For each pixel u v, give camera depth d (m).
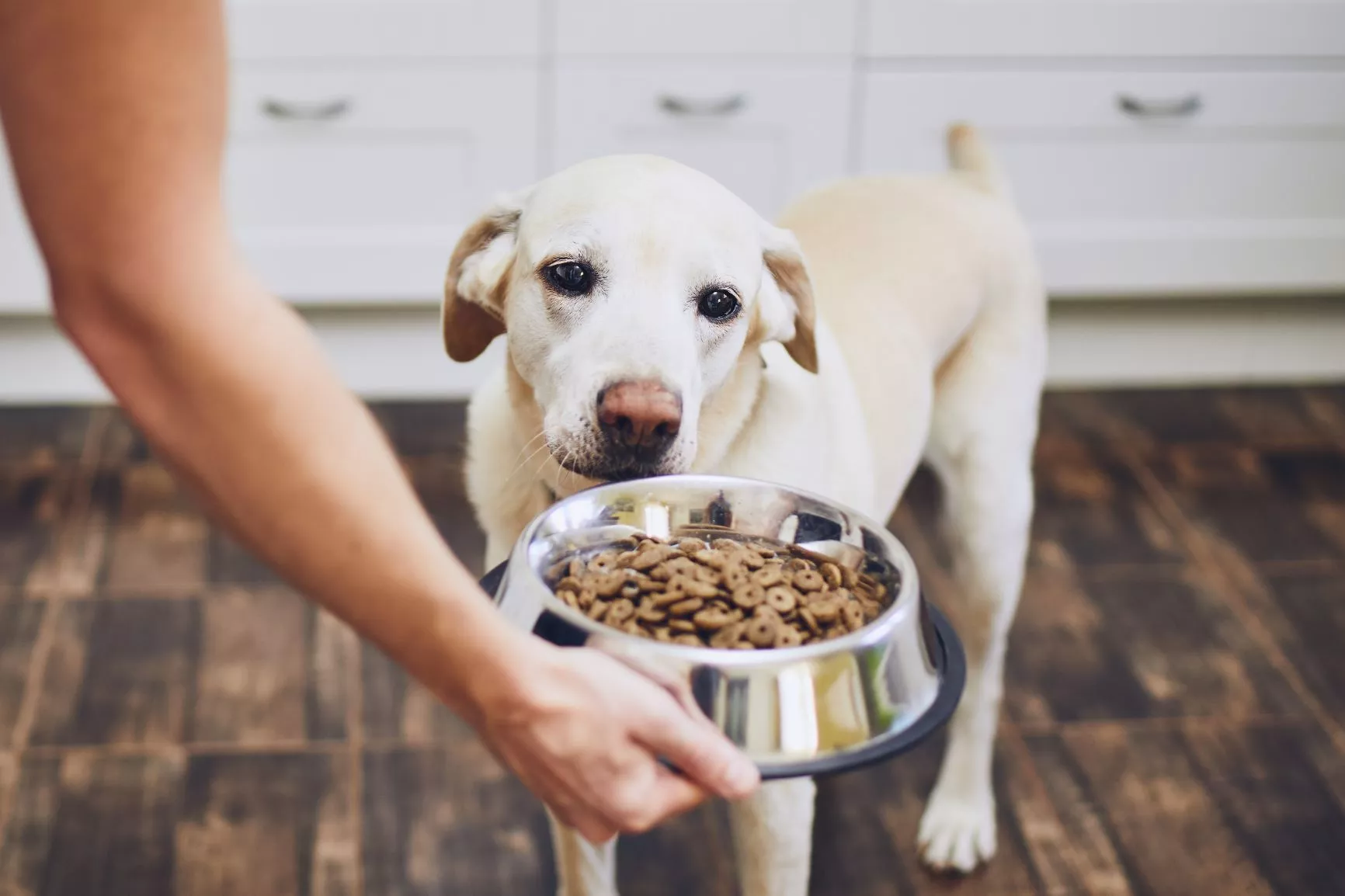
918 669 0.80
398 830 1.75
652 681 0.75
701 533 0.95
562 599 0.85
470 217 2.57
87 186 0.46
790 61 2.50
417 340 2.72
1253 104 2.62
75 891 1.63
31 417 2.64
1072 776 1.90
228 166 2.48
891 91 2.54
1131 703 2.04
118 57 0.45
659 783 0.67
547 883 1.69
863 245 1.62
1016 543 1.75
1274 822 1.83
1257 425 2.84
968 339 1.71
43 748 1.83
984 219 1.72
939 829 1.75
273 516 0.52
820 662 0.76
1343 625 2.23
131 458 2.53
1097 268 2.72
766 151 2.57
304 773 1.83
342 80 2.45
